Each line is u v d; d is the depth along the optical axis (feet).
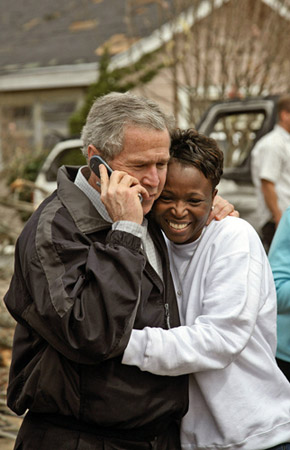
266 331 8.41
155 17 44.24
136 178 7.72
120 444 7.72
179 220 8.08
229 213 8.62
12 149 38.24
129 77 39.93
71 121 40.50
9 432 13.44
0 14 60.49
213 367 7.66
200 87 33.99
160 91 39.32
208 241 8.34
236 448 7.92
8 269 21.40
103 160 7.77
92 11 53.11
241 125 25.48
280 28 32.94
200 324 7.75
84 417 7.57
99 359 7.22
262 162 19.90
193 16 32.14
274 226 20.03
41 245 7.47
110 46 45.06
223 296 7.83
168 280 8.07
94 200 7.91
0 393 15.29
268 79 33.40
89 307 7.11
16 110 50.14
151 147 7.60
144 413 7.62
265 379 8.24
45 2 59.41
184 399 7.93
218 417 7.94
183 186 7.93
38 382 7.59
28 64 48.73
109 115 7.63
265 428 7.98
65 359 7.54
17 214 23.00
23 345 7.98
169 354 7.46
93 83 40.57
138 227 7.46
